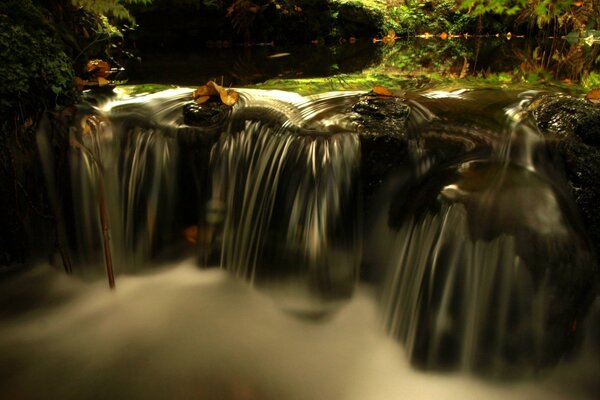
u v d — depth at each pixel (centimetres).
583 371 271
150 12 747
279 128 328
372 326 306
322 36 867
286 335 305
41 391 268
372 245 321
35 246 365
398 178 312
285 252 320
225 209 346
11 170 327
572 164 278
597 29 624
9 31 316
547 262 242
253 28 828
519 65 512
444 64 542
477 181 273
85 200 350
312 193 313
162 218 358
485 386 262
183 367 283
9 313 328
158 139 344
